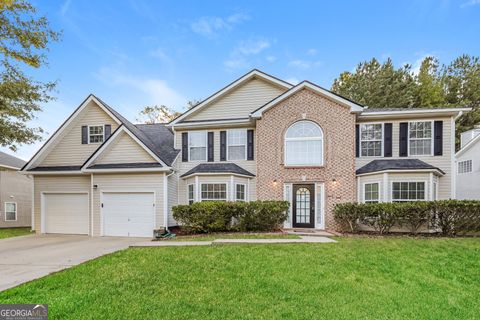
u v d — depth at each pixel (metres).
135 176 12.22
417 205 9.80
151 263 6.68
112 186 12.34
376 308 4.42
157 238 10.74
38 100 13.27
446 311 4.41
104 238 11.47
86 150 14.09
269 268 6.25
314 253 7.44
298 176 12.25
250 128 13.75
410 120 12.38
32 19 10.40
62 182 13.34
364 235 10.00
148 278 5.62
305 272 6.02
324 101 12.30
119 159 12.70
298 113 12.48
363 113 12.41
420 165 11.25
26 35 10.16
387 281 5.63
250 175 13.12
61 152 14.24
